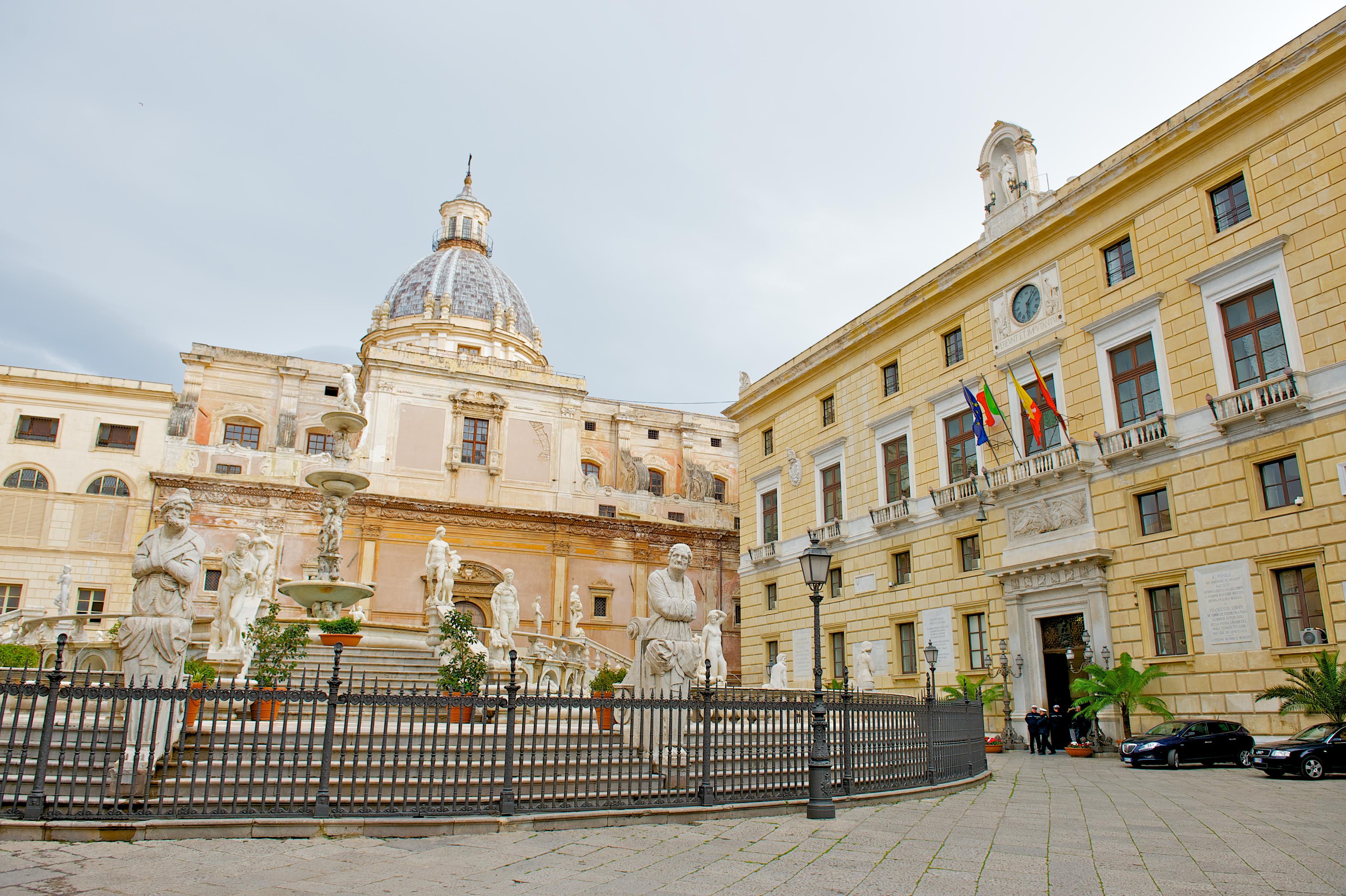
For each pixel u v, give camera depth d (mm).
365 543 40844
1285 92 19609
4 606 35156
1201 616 19766
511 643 20859
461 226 62188
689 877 7223
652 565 46281
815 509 33875
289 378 44906
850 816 10430
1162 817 10562
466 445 44844
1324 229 18594
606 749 11852
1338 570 17438
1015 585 24234
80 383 38188
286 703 8766
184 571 10242
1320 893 6730
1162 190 22141
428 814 8938
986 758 15773
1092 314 23688
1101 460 22312
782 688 26312
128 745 9469
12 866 7066
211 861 7473
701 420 53281
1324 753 14773
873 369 31688
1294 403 18281
